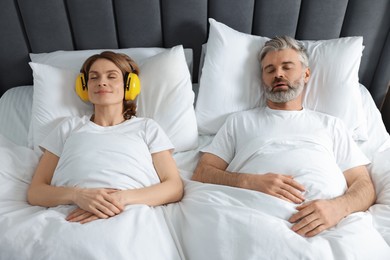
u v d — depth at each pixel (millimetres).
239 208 897
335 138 1219
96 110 1204
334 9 1488
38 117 1247
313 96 1379
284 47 1288
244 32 1559
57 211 934
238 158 1178
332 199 999
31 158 1156
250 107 1404
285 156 1086
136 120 1214
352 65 1374
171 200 1047
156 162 1132
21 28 1449
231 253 812
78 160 1024
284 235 822
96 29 1481
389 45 1559
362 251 815
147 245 826
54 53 1472
